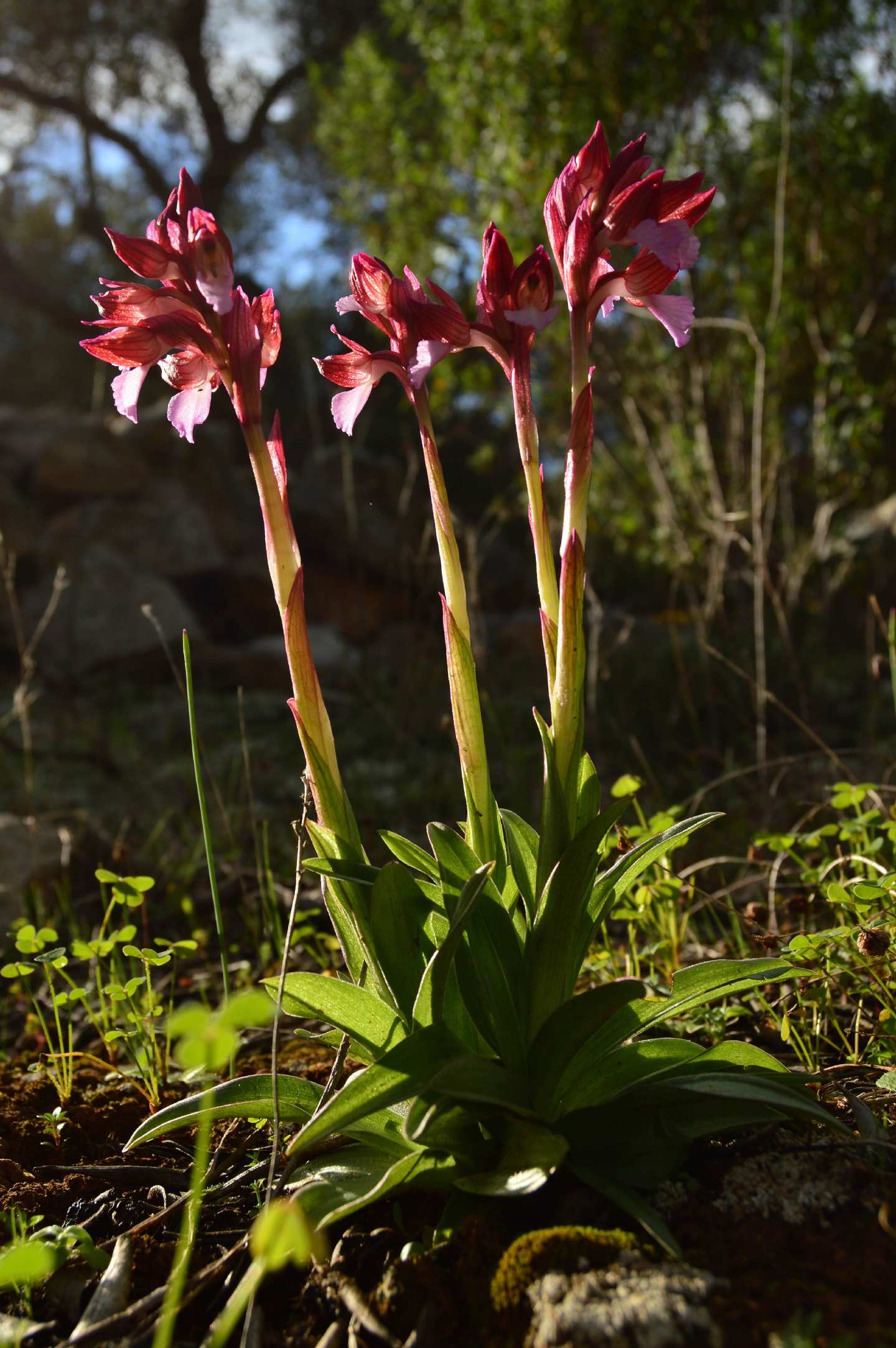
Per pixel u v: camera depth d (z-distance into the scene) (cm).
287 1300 148
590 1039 166
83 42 1445
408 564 891
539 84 633
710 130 638
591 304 157
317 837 164
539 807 427
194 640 839
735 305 691
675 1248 133
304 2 1540
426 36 714
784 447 620
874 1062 200
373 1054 164
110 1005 264
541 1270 133
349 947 174
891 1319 122
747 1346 119
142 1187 180
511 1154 151
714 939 294
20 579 890
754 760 506
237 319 155
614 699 607
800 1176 151
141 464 955
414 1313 136
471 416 787
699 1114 158
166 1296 140
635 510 742
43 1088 231
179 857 425
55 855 388
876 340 670
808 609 675
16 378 1833
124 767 590
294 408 1398
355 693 750
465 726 165
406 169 750
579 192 157
